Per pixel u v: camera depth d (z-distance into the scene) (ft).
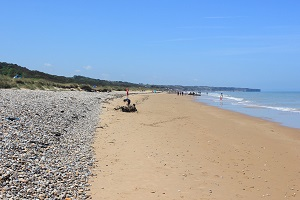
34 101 84.48
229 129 81.41
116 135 59.47
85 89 239.91
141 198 30.12
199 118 105.50
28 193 26.21
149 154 46.62
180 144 56.03
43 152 38.78
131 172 37.58
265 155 52.31
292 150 57.52
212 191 33.53
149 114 106.42
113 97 185.16
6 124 47.09
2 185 26.35
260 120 106.42
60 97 115.55
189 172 39.50
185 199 30.78
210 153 50.96
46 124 55.36
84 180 33.06
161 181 35.32
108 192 30.76
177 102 207.82
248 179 38.73
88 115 82.28
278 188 36.17
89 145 48.93
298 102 236.02
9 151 35.12
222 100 269.64
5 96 88.53
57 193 27.89
